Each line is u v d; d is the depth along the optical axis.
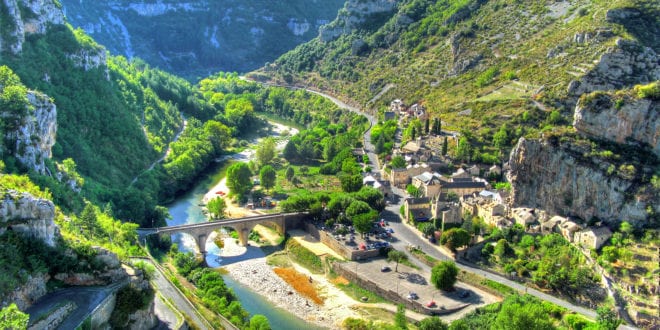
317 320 196.75
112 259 144.25
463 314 188.25
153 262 198.25
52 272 137.12
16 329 102.31
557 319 182.50
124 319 140.50
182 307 167.75
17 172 191.00
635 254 199.75
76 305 132.25
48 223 138.38
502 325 163.38
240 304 192.00
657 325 174.62
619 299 184.25
